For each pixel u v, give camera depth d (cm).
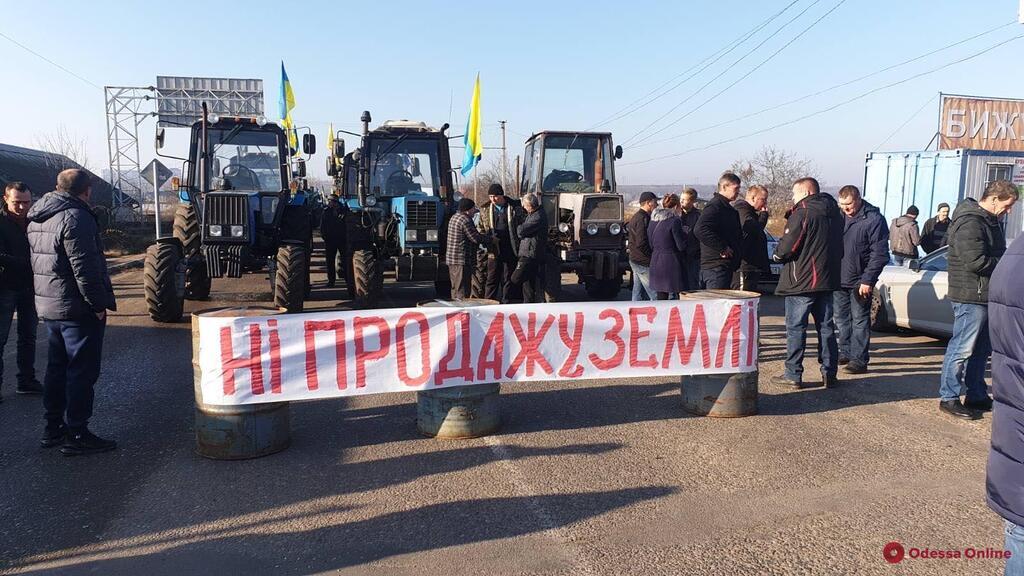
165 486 414
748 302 537
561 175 1215
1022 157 1512
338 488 412
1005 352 224
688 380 555
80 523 367
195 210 998
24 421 540
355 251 1038
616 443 488
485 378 496
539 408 573
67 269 444
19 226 593
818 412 562
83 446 462
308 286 1097
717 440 495
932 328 820
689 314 525
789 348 633
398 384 480
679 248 702
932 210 1564
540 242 869
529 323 497
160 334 869
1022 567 225
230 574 317
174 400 591
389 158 1099
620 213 1105
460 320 485
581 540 350
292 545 344
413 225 1002
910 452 473
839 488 414
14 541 347
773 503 393
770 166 4062
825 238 599
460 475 431
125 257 2198
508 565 326
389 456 463
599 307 508
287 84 1938
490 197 938
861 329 686
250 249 953
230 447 452
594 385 648
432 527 364
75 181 448
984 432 516
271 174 1030
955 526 366
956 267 543
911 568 324
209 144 1012
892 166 1664
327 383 467
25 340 607
